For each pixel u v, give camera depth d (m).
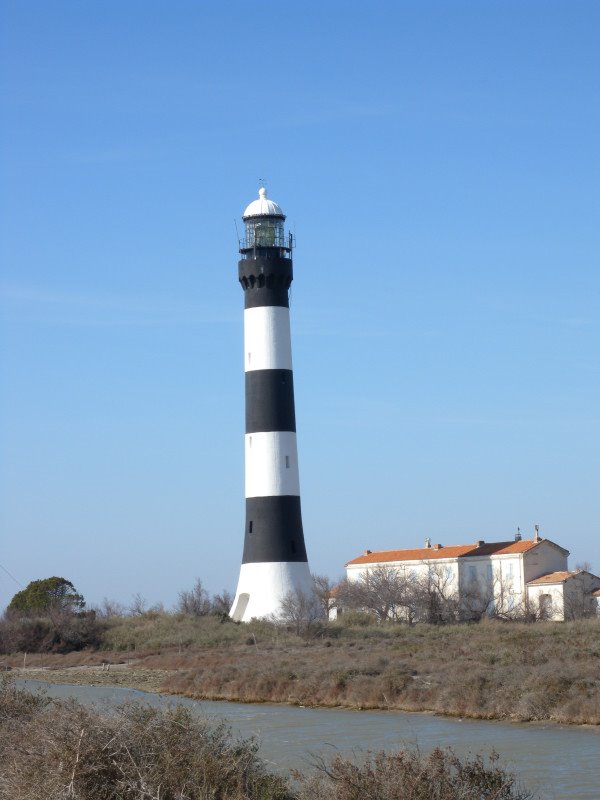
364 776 23.16
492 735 43.34
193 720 25.59
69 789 22.31
